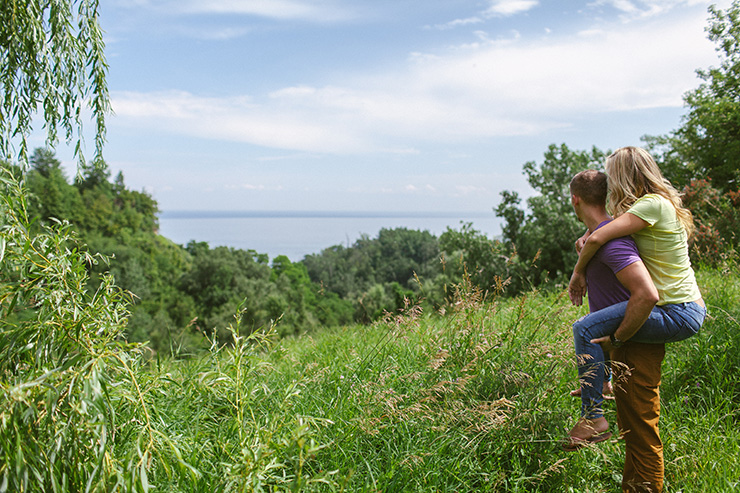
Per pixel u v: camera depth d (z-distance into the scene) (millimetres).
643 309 2295
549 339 3598
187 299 63031
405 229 143625
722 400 3311
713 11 16078
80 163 3176
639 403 2439
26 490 1606
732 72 16188
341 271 121250
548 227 13562
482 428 2627
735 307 4520
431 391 2951
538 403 2896
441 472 2445
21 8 2891
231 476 1847
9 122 2943
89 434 1765
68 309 1912
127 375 2303
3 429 1582
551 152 15328
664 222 2430
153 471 2061
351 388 3139
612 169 2668
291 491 1835
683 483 2611
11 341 1893
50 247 2049
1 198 1998
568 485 2602
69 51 3082
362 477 2391
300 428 1850
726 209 9492
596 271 2596
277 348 4285
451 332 3797
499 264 11484
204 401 3000
